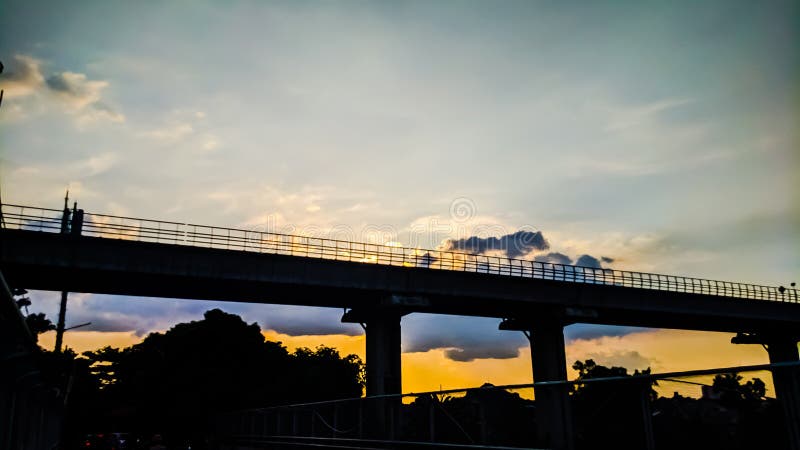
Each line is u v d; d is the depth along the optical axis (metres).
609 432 10.83
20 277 45.78
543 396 12.72
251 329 76.94
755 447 8.30
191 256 47.59
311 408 27.27
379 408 20.67
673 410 9.63
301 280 51.53
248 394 70.62
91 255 44.38
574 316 62.28
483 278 59.84
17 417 15.86
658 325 76.19
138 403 71.69
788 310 75.50
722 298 71.19
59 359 44.31
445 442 16.52
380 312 57.31
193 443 60.03
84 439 52.56
